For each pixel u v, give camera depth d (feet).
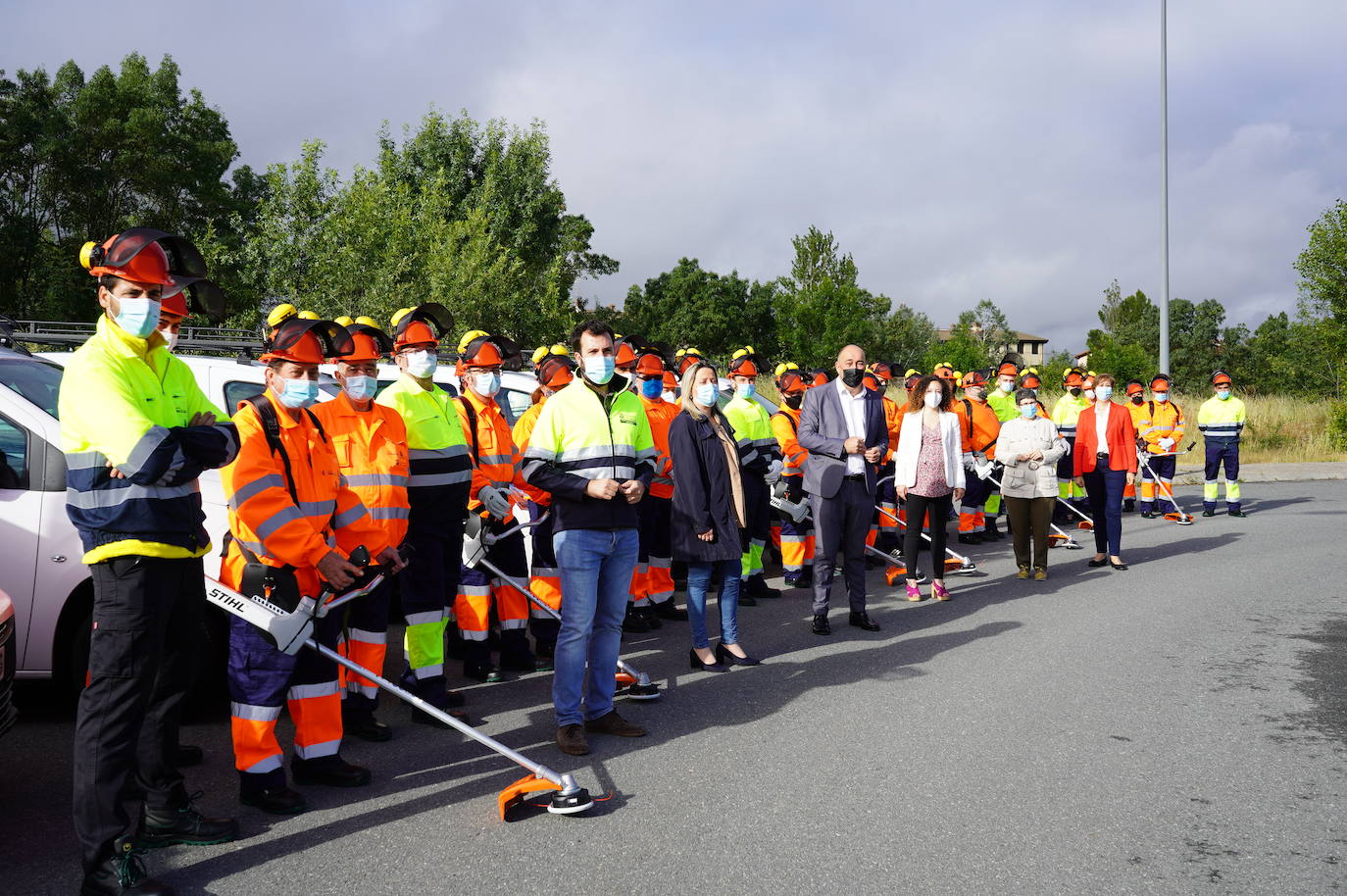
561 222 96.32
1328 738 14.89
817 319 126.82
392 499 15.85
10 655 12.26
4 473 15.52
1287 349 82.89
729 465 19.54
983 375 39.99
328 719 13.46
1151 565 31.17
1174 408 44.65
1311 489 53.57
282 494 12.46
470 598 19.27
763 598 27.55
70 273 114.42
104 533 10.43
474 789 13.35
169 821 11.50
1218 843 11.31
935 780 13.32
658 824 12.03
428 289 69.10
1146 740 14.84
